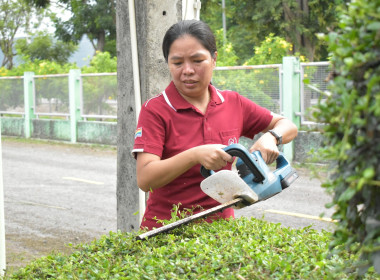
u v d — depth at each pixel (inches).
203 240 94.1
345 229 60.6
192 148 101.7
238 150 96.8
